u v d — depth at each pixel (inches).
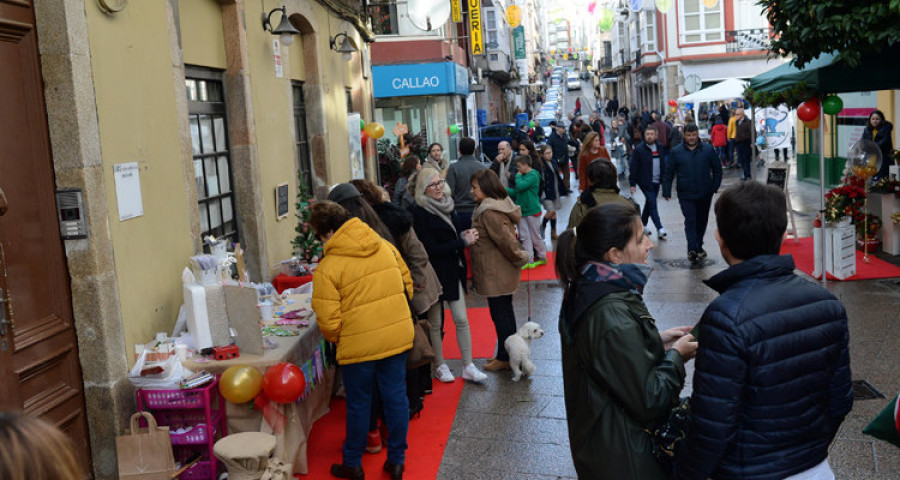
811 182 722.2
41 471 52.4
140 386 180.1
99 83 183.0
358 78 505.0
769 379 99.0
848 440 196.9
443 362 259.6
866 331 281.0
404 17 919.7
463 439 211.5
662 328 306.5
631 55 2359.7
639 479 111.7
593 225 115.5
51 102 171.6
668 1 1190.3
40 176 169.8
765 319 99.1
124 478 173.2
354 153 465.4
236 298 191.2
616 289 113.6
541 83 3481.8
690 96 730.2
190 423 183.0
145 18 210.7
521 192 431.5
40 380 166.6
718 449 99.6
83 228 174.4
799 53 319.6
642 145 492.1
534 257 449.4
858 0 289.4
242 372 178.7
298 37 387.2
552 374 260.1
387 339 182.5
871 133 503.5
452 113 970.1
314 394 221.0
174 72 228.4
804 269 386.9
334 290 180.1
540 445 205.5
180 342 197.5
